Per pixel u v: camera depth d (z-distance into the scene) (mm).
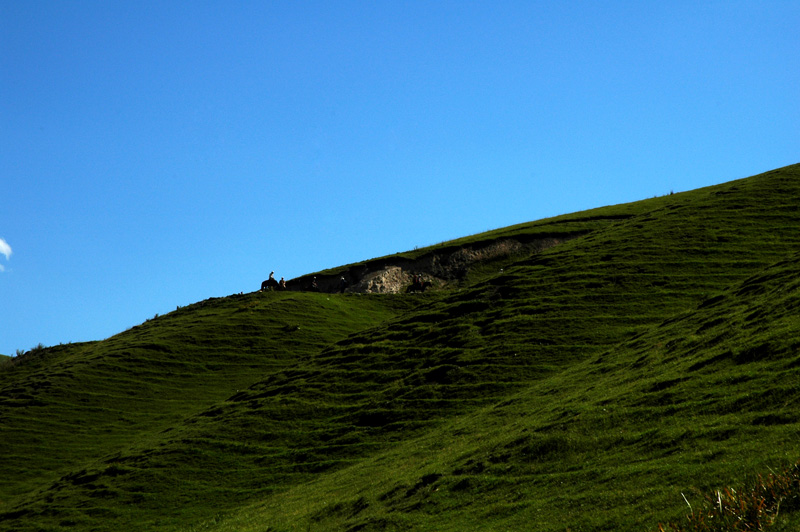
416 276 81750
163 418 55062
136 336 76188
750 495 14844
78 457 49938
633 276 51156
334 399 46781
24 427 55156
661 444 21000
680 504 16344
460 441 32344
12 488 45812
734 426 19781
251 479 39062
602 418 25375
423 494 25812
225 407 51656
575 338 43844
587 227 86750
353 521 26188
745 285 38375
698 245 54281
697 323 35312
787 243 51562
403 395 43594
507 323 48906
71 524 37531
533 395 35969
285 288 88312
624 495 18406
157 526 35719
